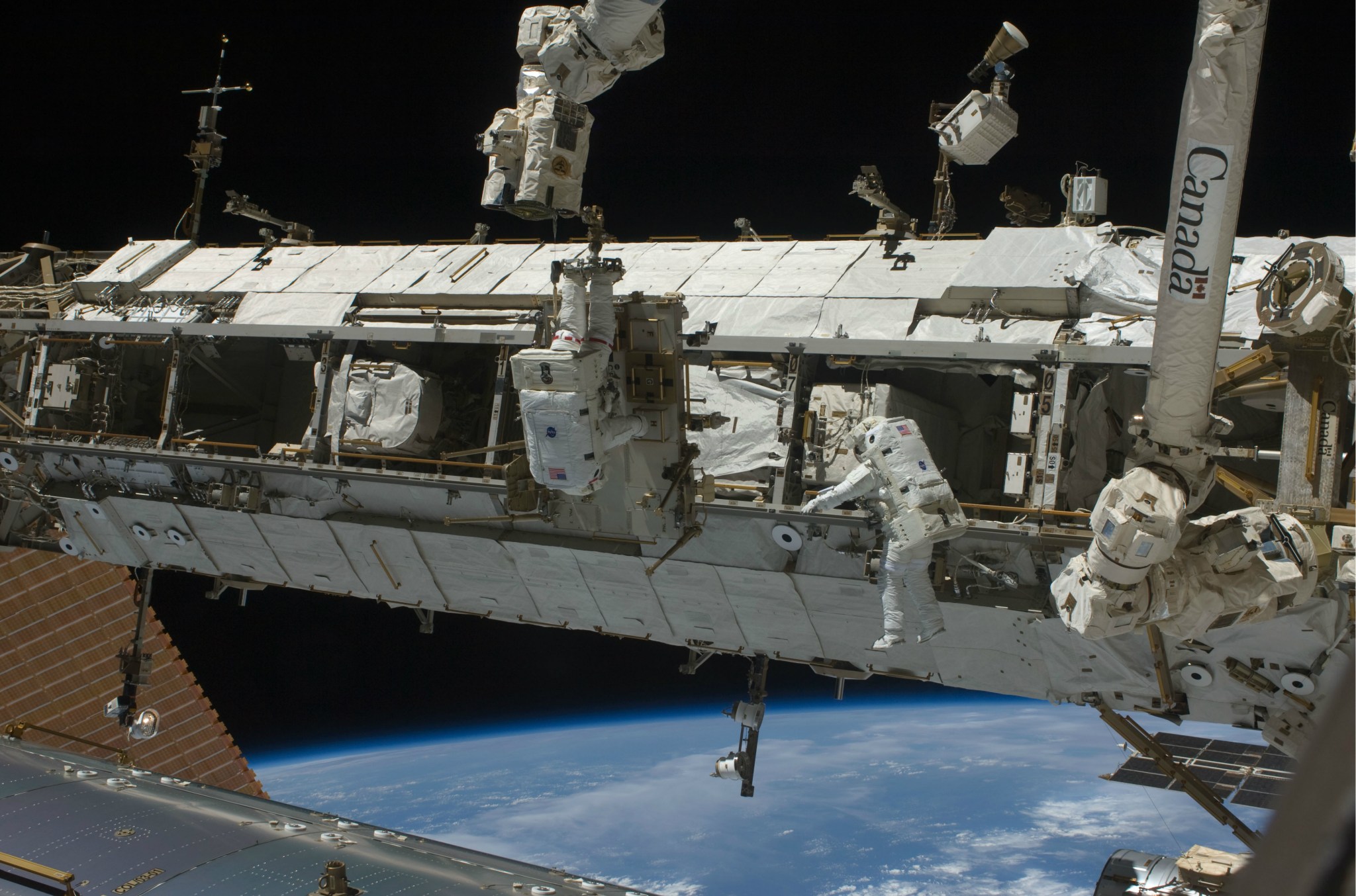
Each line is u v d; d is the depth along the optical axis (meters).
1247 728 8.77
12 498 13.52
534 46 9.64
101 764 12.24
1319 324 6.89
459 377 11.99
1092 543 6.77
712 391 9.91
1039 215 11.20
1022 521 8.54
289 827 10.33
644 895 10.08
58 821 10.03
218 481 11.90
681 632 10.89
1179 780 9.52
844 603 9.69
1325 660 8.02
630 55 8.17
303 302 11.98
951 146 10.44
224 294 12.45
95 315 12.84
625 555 10.26
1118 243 9.38
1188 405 6.40
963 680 9.88
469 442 11.70
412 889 9.03
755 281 10.58
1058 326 9.19
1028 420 8.85
